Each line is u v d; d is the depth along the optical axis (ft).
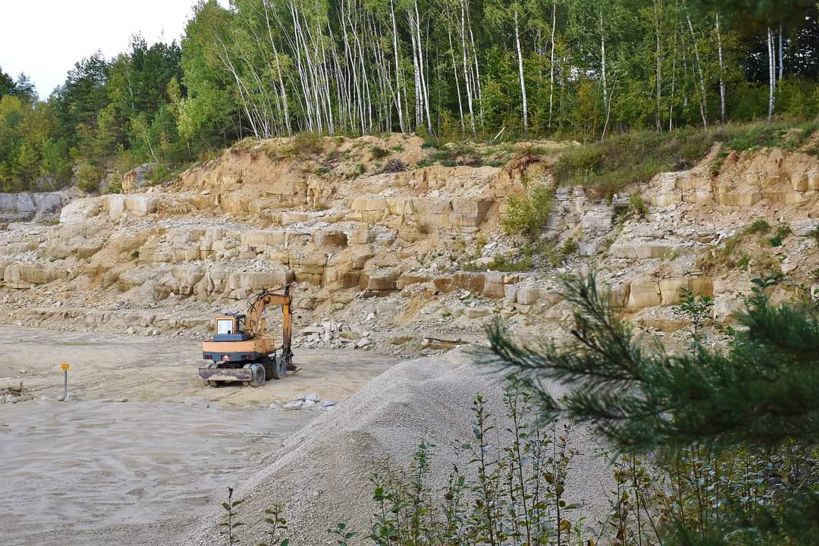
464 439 36.17
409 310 97.04
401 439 34.14
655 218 91.61
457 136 138.00
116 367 81.51
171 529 33.09
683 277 78.54
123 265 124.16
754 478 21.61
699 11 12.46
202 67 179.73
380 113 158.10
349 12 159.22
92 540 32.07
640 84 124.57
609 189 98.27
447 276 98.02
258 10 165.78
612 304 13.12
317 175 130.31
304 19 158.61
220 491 38.34
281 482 31.78
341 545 25.75
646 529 25.29
